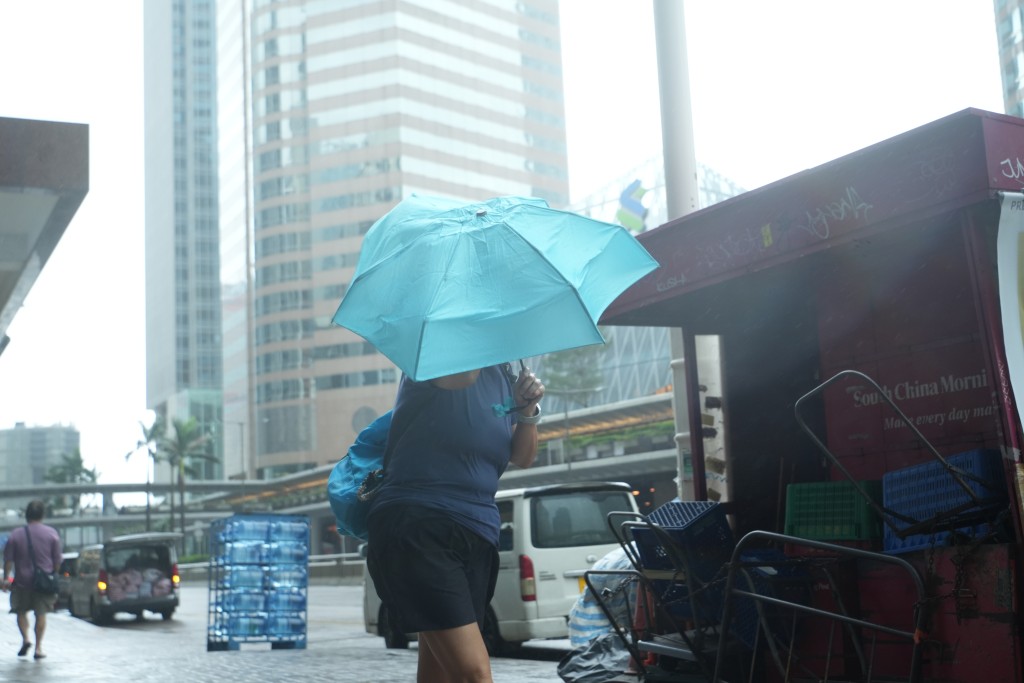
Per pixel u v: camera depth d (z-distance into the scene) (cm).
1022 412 457
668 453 6272
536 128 14462
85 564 2761
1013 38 2134
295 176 13425
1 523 17312
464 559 291
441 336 272
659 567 612
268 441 13062
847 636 560
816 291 646
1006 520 484
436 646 284
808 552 584
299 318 13125
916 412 582
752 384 743
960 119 458
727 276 599
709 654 576
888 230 502
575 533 1204
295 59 13638
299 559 1451
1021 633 457
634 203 10706
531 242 288
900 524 537
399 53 13300
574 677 704
